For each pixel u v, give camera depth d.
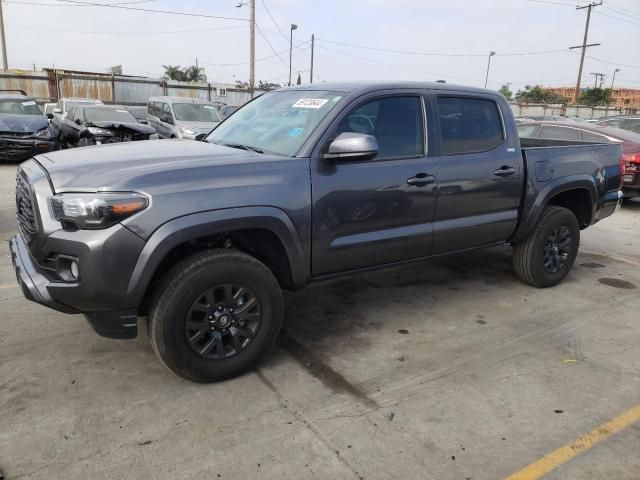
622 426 2.98
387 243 3.82
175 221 2.87
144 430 2.81
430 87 4.09
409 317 4.43
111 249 2.74
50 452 2.61
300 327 4.17
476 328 4.25
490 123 4.46
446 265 5.89
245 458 2.62
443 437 2.83
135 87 29.80
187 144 3.86
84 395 3.11
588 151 5.29
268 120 3.96
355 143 3.25
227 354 3.27
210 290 3.10
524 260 5.05
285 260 3.40
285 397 3.17
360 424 2.93
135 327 2.95
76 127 13.88
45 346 3.67
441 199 4.06
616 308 4.77
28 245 3.07
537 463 2.65
